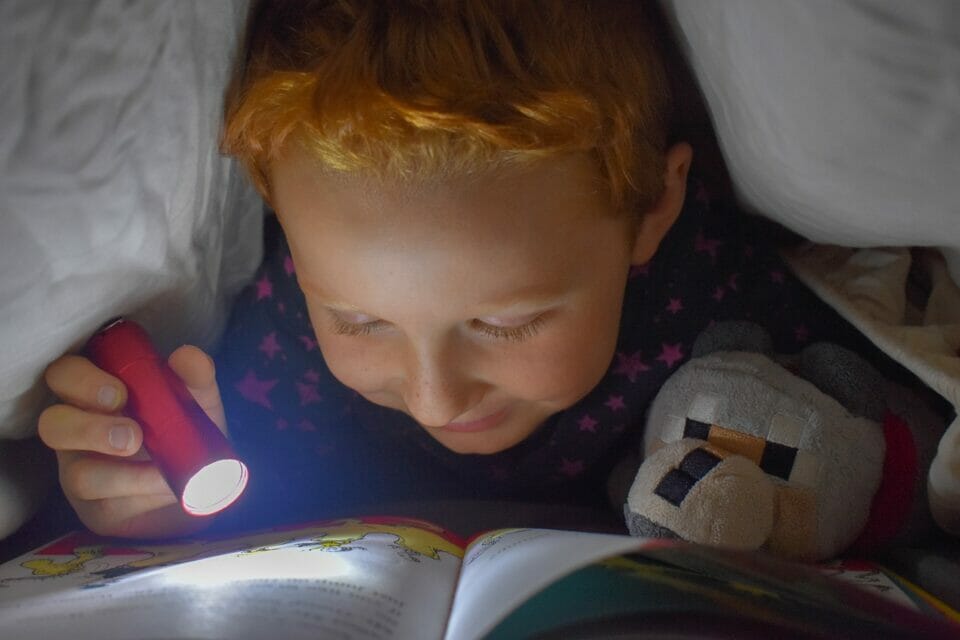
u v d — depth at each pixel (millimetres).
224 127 665
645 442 801
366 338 723
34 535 833
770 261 873
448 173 608
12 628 514
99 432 660
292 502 920
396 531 685
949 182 569
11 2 498
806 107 558
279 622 500
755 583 479
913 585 643
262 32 680
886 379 792
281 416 920
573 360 723
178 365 729
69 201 569
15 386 663
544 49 646
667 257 853
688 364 788
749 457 698
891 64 509
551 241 650
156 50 560
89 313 657
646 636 470
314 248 659
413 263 628
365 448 930
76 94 539
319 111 603
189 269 731
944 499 694
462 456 900
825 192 640
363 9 650
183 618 506
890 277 799
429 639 505
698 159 860
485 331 689
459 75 619
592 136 637
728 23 559
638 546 491
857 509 705
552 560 515
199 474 629
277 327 904
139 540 758
